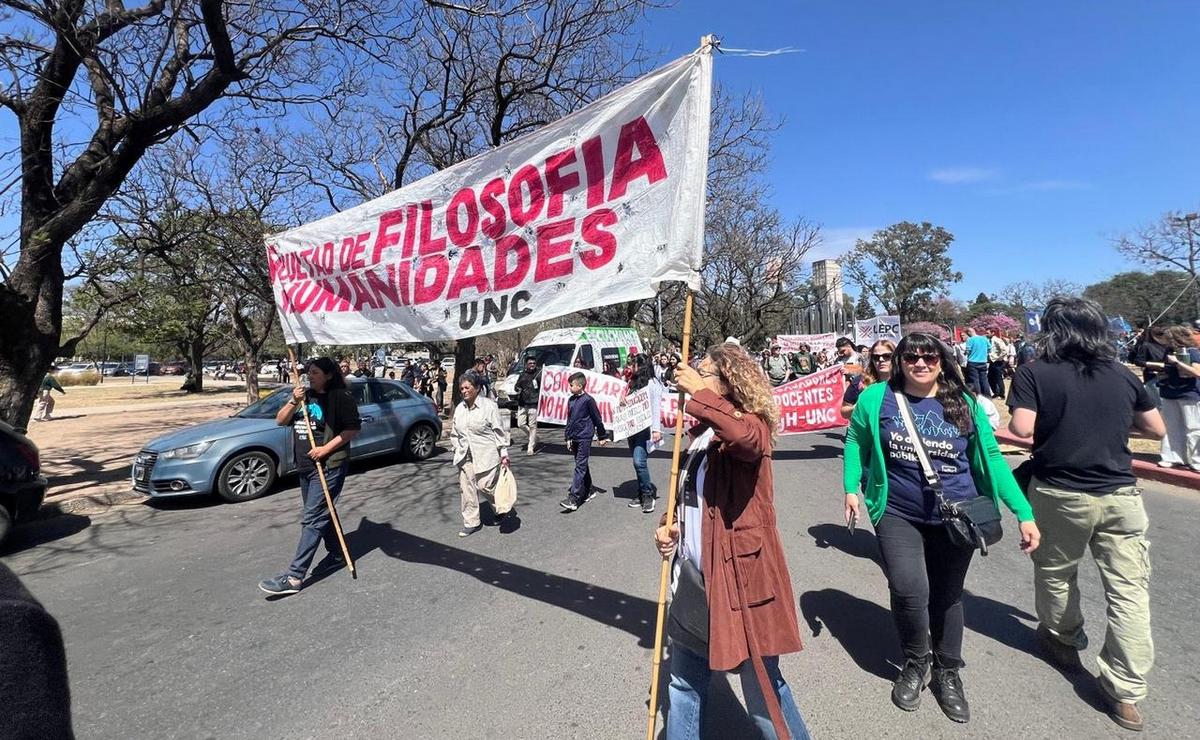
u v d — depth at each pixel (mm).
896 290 60250
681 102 2588
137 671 3244
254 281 14641
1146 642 2469
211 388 40344
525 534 5469
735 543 2041
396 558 4910
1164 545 4637
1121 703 2518
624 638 3426
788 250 28109
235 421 7801
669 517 2234
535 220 3082
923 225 60000
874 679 2930
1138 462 7180
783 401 8953
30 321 7020
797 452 9219
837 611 3693
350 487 7789
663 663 3141
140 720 2793
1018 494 2633
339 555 4820
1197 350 6656
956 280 59875
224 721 2760
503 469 5480
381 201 3771
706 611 2070
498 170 3207
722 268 27531
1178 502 5828
